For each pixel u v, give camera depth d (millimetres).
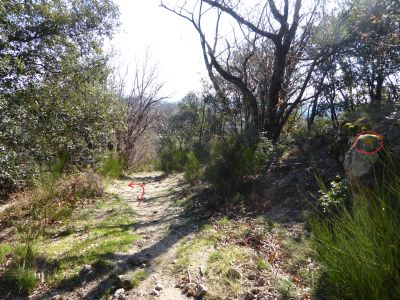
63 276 4113
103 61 10031
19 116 7164
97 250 4793
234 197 6871
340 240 2902
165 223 6246
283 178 6988
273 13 9508
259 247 4535
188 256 4398
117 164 12750
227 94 12453
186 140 17484
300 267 3773
